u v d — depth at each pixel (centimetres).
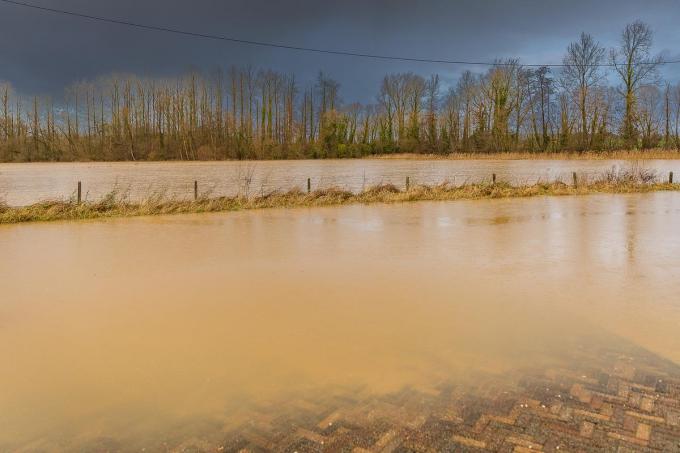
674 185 2548
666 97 7000
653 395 437
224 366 510
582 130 6694
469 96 7875
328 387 462
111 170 4922
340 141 8119
